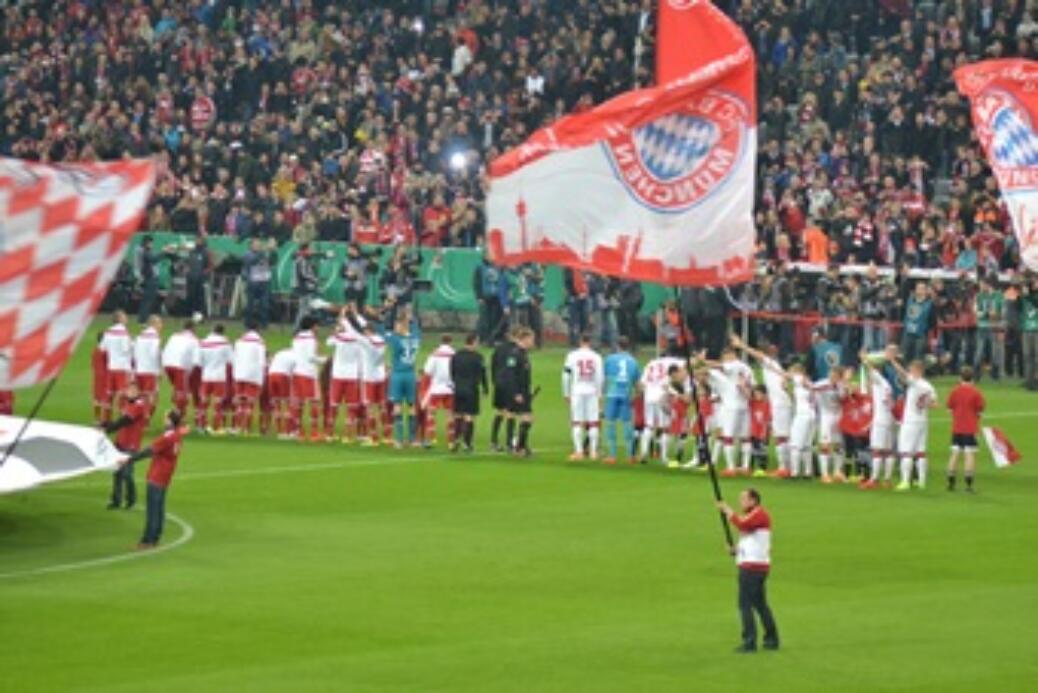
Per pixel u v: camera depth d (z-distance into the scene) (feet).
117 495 212.02
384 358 267.18
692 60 157.28
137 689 134.72
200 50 410.52
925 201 342.23
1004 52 353.31
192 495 220.84
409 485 228.63
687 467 244.42
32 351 114.62
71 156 401.90
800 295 324.39
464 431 255.29
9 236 116.47
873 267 319.68
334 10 408.46
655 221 152.66
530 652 146.72
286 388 265.13
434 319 362.94
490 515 209.36
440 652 146.72
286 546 191.01
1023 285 316.19
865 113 354.95
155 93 408.46
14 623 156.66
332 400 262.88
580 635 152.87
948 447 265.13
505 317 347.36
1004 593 170.09
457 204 362.53
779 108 354.74
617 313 342.44
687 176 152.76
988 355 326.03
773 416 238.68
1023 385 319.47
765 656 146.10
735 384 239.30
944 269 326.65
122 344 267.18
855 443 234.58
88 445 194.08
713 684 137.69
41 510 211.00
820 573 179.22
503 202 150.41
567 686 136.36
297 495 221.46
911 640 151.64
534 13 395.14
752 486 230.89
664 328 317.01
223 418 269.03
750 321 330.13
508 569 179.93
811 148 349.41
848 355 319.47
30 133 411.54
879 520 207.82
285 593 168.96
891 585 173.88
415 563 182.80
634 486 229.66
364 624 156.76
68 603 164.55
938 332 323.78
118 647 148.36
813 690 136.56
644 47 377.30
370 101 386.52
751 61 154.30
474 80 386.11
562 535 197.57
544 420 285.64
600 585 172.86
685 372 243.19
